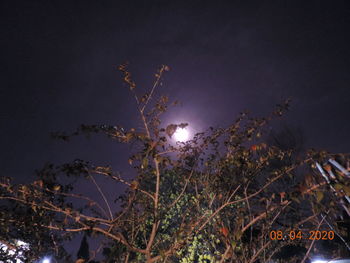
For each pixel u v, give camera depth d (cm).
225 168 356
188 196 534
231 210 429
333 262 356
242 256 330
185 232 323
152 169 318
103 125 295
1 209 297
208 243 464
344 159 219
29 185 286
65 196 297
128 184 307
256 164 337
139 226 371
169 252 310
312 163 258
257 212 332
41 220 298
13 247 325
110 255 305
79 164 288
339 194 218
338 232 277
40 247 341
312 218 304
